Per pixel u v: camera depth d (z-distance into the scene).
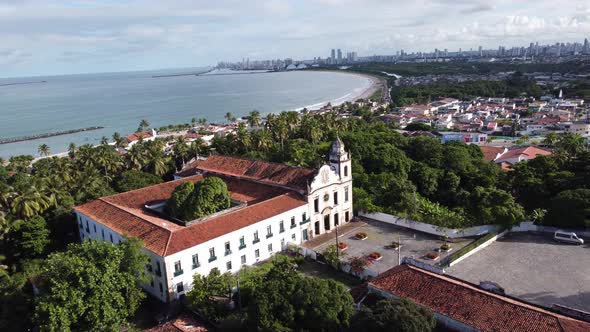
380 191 95.88
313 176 82.75
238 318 50.22
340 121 163.25
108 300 51.00
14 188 86.56
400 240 79.62
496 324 42.44
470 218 82.56
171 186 92.00
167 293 61.28
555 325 40.38
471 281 62.28
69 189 101.44
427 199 98.38
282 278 50.91
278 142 145.88
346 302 45.62
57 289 48.62
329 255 70.38
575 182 85.81
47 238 81.50
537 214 79.81
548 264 66.25
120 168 119.44
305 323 44.12
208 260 65.81
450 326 44.94
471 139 184.62
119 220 74.19
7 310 57.47
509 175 99.12
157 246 62.81
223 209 80.31
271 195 85.06
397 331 39.56
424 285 49.53
